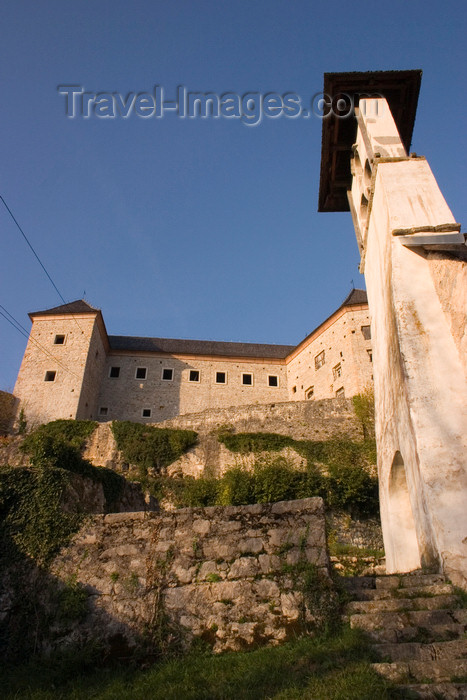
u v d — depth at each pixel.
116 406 38.19
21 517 7.37
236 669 5.34
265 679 4.98
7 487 7.61
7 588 6.76
